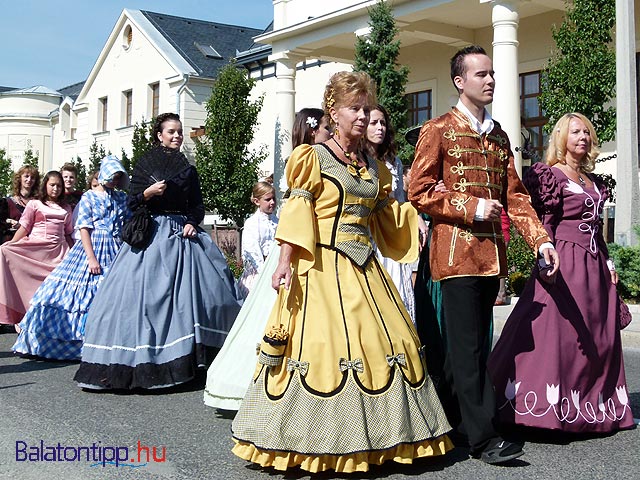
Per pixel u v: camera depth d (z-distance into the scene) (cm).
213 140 2045
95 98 3203
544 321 430
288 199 378
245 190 2012
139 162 616
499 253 399
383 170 410
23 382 616
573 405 427
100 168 737
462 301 391
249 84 2056
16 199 1004
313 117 474
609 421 439
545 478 360
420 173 398
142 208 598
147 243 597
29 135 3750
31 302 744
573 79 1268
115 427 466
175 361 568
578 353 430
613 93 1272
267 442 351
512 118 1387
